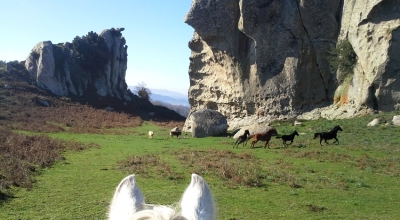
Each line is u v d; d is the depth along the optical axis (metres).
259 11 38.34
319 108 36.72
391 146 21.38
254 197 12.02
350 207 11.10
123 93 79.75
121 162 18.17
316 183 14.12
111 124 45.62
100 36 79.50
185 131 41.91
